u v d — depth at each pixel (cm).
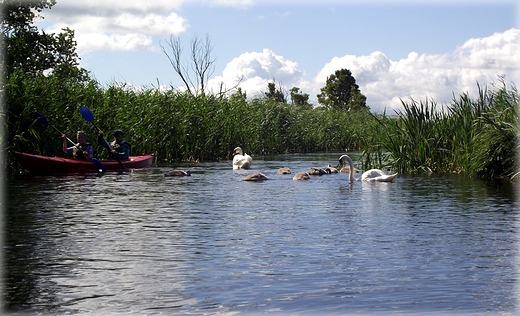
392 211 1245
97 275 768
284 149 3753
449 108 2091
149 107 2714
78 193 1528
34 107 2111
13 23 2964
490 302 666
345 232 1028
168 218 1165
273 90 5638
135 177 1934
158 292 700
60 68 3062
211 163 2642
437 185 1688
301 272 779
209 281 742
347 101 7362
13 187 1647
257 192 1559
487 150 1864
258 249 904
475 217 1170
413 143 2111
